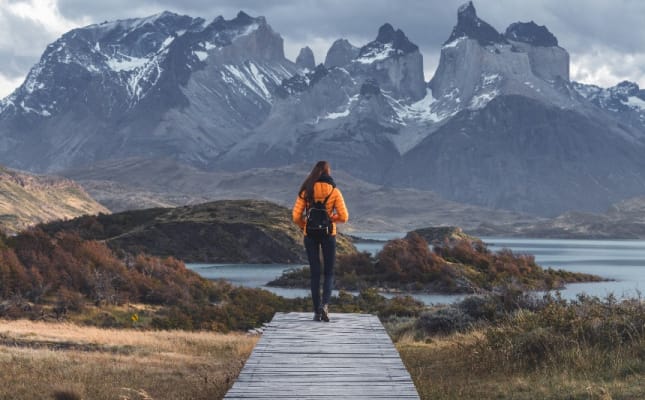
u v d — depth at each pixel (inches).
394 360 402.0
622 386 481.4
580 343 608.1
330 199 469.1
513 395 493.4
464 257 5944.9
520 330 663.1
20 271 2815.0
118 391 688.4
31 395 660.7
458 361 690.8
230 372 770.2
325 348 428.5
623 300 693.3
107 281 2970.0
